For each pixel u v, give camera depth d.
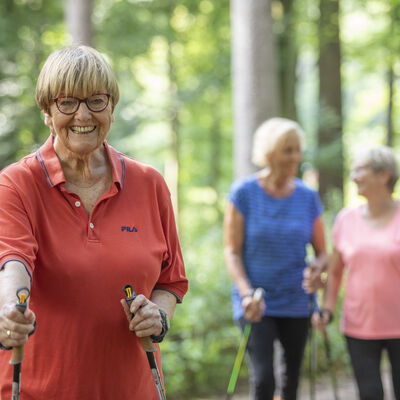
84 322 3.47
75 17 11.98
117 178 3.67
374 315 6.63
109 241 3.58
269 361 6.73
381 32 22.56
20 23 20.47
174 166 27.70
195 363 9.73
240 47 9.80
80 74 3.40
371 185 6.82
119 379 3.58
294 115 19.91
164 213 3.94
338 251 7.23
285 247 6.94
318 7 20.36
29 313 3.03
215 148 30.67
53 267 3.45
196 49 25.92
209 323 10.19
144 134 31.58
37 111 19.66
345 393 9.95
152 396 3.77
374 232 6.83
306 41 20.56
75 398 3.47
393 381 6.66
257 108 9.69
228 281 10.42
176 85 26.27
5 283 3.19
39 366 3.46
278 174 7.01
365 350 6.68
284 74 19.86
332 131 19.84
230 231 7.04
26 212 3.45
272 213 6.98
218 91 25.27
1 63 20.20
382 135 32.09
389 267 6.64
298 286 6.99
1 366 3.52
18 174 3.51
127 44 23.36
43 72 3.50
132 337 3.62
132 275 3.60
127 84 25.42
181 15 24.94
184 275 4.09
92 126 3.51
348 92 32.28
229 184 30.84
